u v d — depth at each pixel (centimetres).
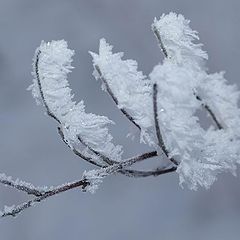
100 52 50
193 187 49
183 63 49
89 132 51
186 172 49
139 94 49
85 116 51
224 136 49
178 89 47
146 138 49
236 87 48
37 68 51
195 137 48
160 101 48
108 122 51
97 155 51
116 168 51
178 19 50
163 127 48
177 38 50
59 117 51
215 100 48
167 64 48
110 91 49
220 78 48
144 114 49
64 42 51
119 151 51
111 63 49
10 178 51
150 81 49
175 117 48
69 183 51
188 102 48
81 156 51
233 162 49
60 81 51
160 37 50
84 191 51
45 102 51
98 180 51
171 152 49
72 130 51
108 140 51
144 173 51
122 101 49
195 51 49
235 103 48
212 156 49
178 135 48
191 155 49
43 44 51
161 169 51
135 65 49
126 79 49
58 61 51
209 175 49
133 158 51
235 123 48
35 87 51
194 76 48
